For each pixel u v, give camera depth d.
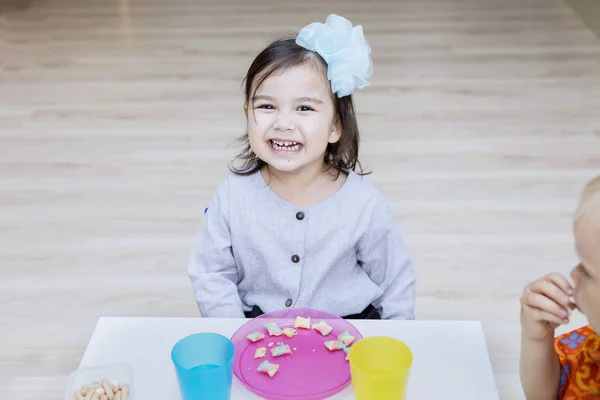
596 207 0.83
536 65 3.85
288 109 1.23
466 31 4.38
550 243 2.40
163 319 1.16
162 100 3.51
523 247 2.38
